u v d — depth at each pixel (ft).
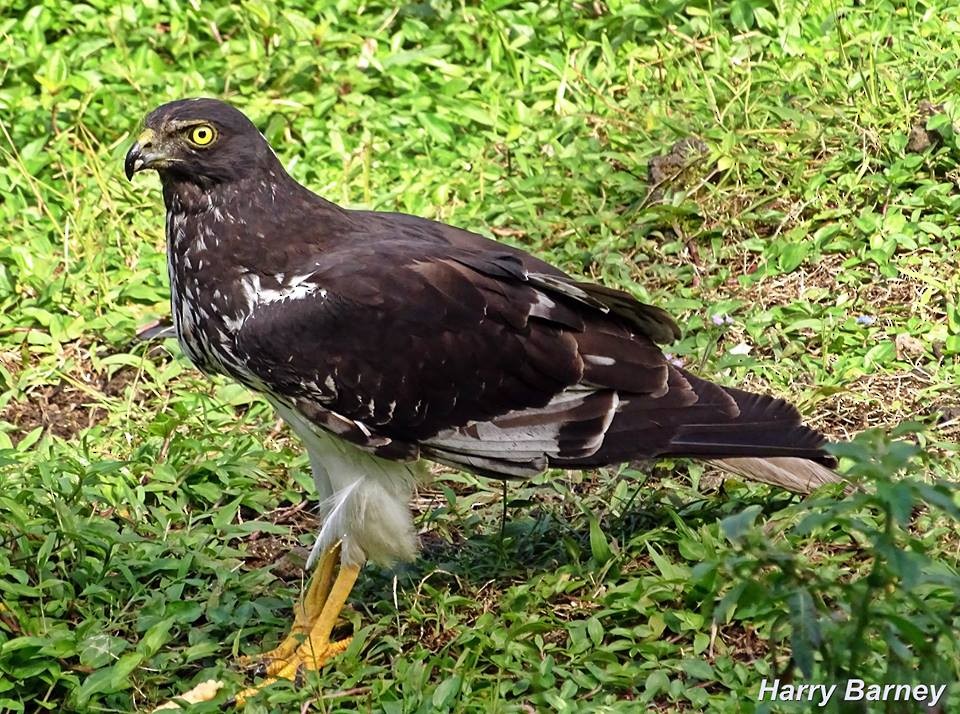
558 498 36.63
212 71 53.11
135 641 32.42
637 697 29.58
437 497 37.58
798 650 23.25
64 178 49.11
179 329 34.06
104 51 53.72
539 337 32.30
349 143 50.42
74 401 41.81
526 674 29.89
